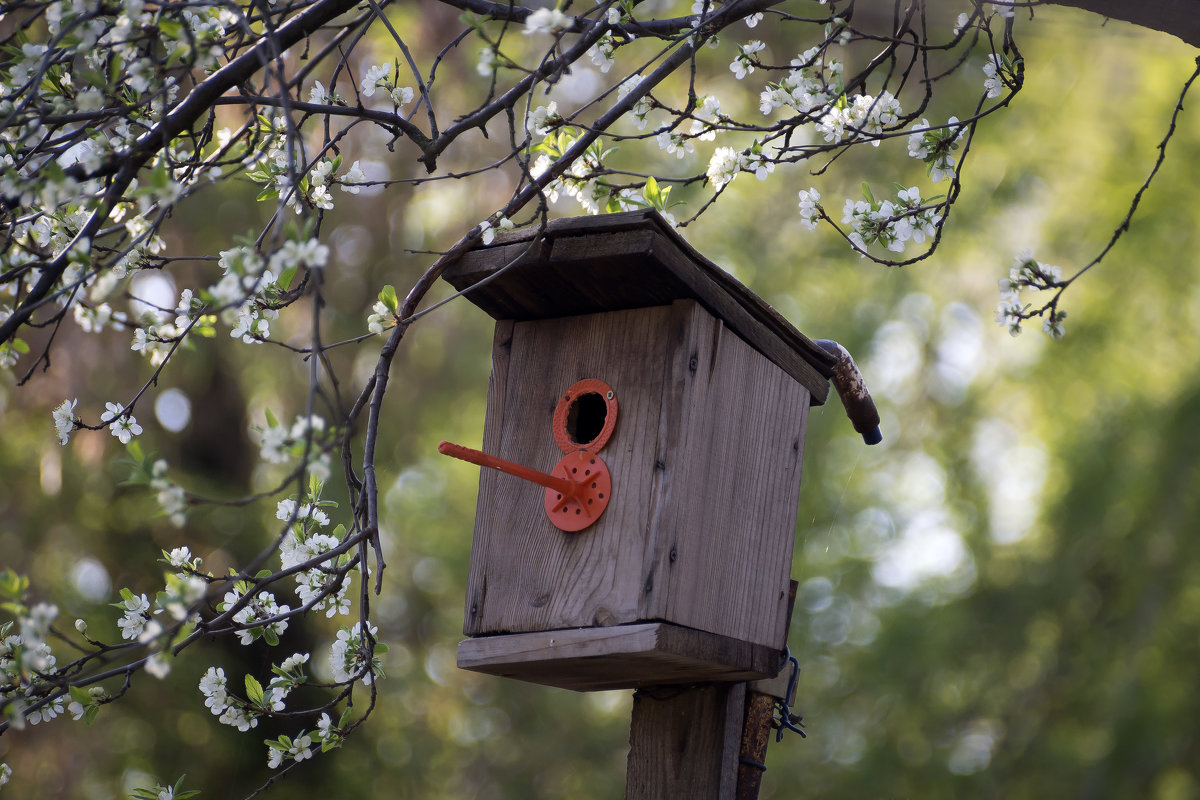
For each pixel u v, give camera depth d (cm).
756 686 477
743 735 474
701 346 451
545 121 454
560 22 384
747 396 468
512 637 448
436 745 1497
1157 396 1343
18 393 1208
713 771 466
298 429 326
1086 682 1365
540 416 471
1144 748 1303
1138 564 1349
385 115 436
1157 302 1334
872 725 1441
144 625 436
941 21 523
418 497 1549
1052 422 1431
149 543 1286
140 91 390
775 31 1222
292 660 440
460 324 1531
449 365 1522
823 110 467
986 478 1495
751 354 471
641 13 1159
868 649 1443
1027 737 1378
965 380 1515
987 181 1380
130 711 1231
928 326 1498
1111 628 1380
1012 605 1420
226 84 413
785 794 1412
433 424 1530
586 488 451
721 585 451
